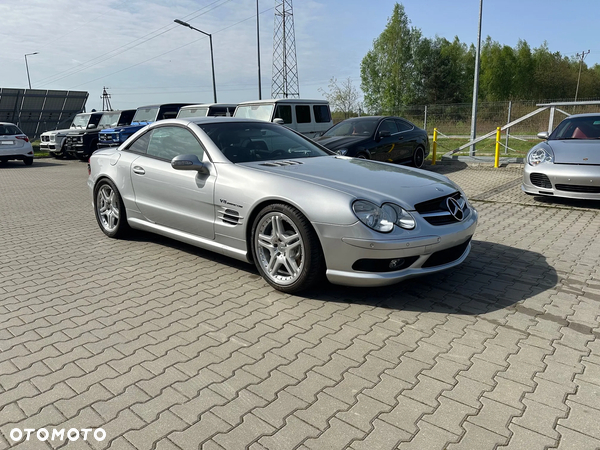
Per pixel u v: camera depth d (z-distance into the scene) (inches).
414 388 95.8
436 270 138.3
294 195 137.8
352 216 128.6
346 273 133.1
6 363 107.4
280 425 84.7
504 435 81.4
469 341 115.3
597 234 212.5
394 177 152.6
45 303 143.2
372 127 402.9
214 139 173.2
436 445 79.0
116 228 212.5
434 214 139.2
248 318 130.2
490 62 2709.2
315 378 100.0
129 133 634.2
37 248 207.3
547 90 2672.2
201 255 189.8
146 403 91.7
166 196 180.9
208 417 87.2
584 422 84.7
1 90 1013.2
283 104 494.6
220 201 158.2
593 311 132.1
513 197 307.3
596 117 302.0
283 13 1592.0
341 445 79.3
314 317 130.2
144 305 140.5
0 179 511.2
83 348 114.3
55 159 804.0
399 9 2418.8
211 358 108.8
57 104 1129.4
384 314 131.3
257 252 150.5
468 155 578.6
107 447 79.5
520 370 102.2
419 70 2391.7
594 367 103.2
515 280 156.3
